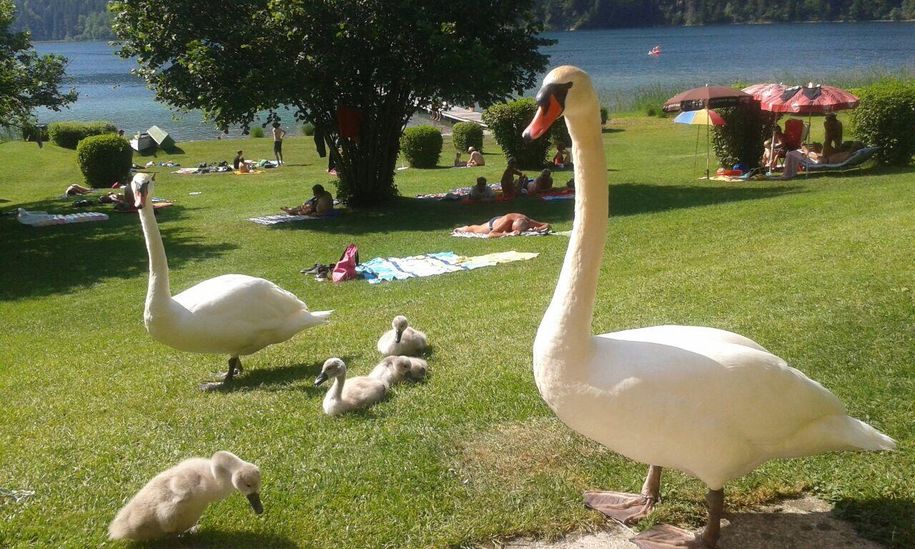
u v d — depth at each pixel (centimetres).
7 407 709
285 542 431
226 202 2405
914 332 668
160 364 858
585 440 530
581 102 380
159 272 728
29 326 1206
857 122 2284
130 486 505
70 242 1870
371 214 2094
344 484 488
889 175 2078
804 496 457
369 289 1280
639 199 2005
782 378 380
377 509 459
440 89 2016
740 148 2370
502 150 3209
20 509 475
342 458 524
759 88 2380
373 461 516
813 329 697
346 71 1970
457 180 2672
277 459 530
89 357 936
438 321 913
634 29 19988
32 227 2072
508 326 845
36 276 1564
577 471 492
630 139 3581
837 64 8931
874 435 397
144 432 598
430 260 1459
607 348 390
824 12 18888
